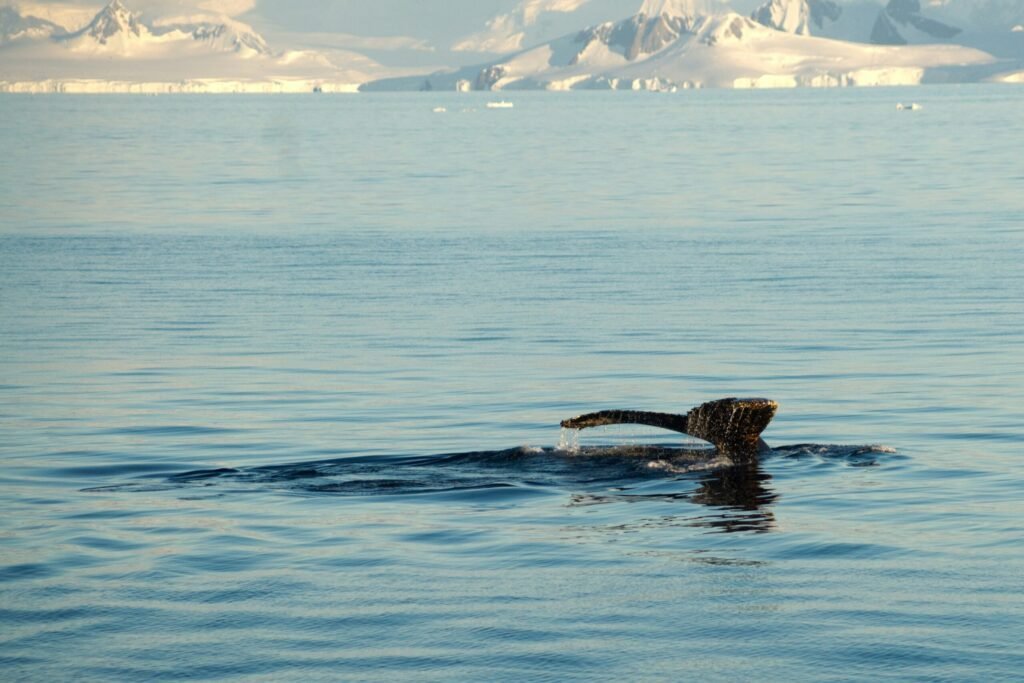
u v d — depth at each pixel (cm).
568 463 5694
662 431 6719
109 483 5678
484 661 3397
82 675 3350
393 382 8331
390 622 3709
